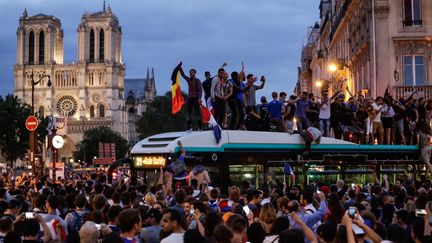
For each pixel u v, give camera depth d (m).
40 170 50.97
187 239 9.43
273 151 23.86
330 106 29.09
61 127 45.22
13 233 10.79
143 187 20.22
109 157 104.12
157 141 23.61
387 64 48.25
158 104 156.50
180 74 26.17
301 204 15.84
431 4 48.34
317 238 11.33
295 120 28.06
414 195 18.47
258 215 15.63
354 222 10.45
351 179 25.19
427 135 27.20
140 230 12.46
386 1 48.44
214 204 16.55
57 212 15.00
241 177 23.16
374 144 26.83
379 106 28.28
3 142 106.75
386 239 10.86
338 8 72.31
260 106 28.08
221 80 25.42
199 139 22.80
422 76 48.31
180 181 21.66
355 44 58.34
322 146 24.77
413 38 48.00
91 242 11.33
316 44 103.12
